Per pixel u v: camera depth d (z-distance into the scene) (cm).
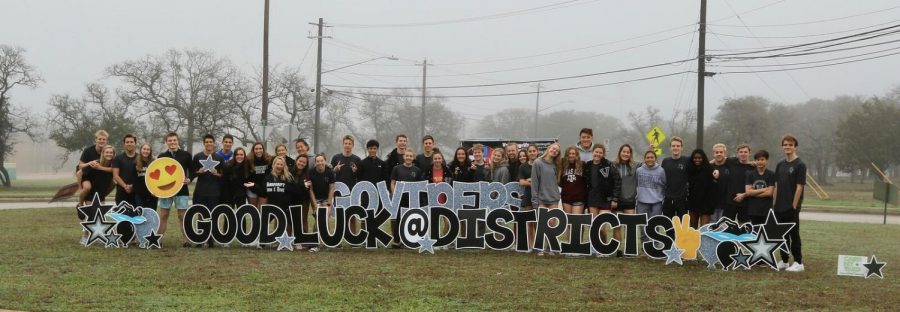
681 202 1194
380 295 855
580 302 828
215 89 5016
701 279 1002
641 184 1215
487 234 1270
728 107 6456
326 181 1312
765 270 1099
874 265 1036
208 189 1292
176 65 4997
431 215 1272
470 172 1397
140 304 791
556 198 1252
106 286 896
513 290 897
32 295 831
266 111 3186
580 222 1227
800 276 1041
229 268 1047
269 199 1283
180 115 4966
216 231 1285
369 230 1295
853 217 2727
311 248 1268
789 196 1101
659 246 1185
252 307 782
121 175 1298
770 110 7381
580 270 1066
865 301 854
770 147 6481
